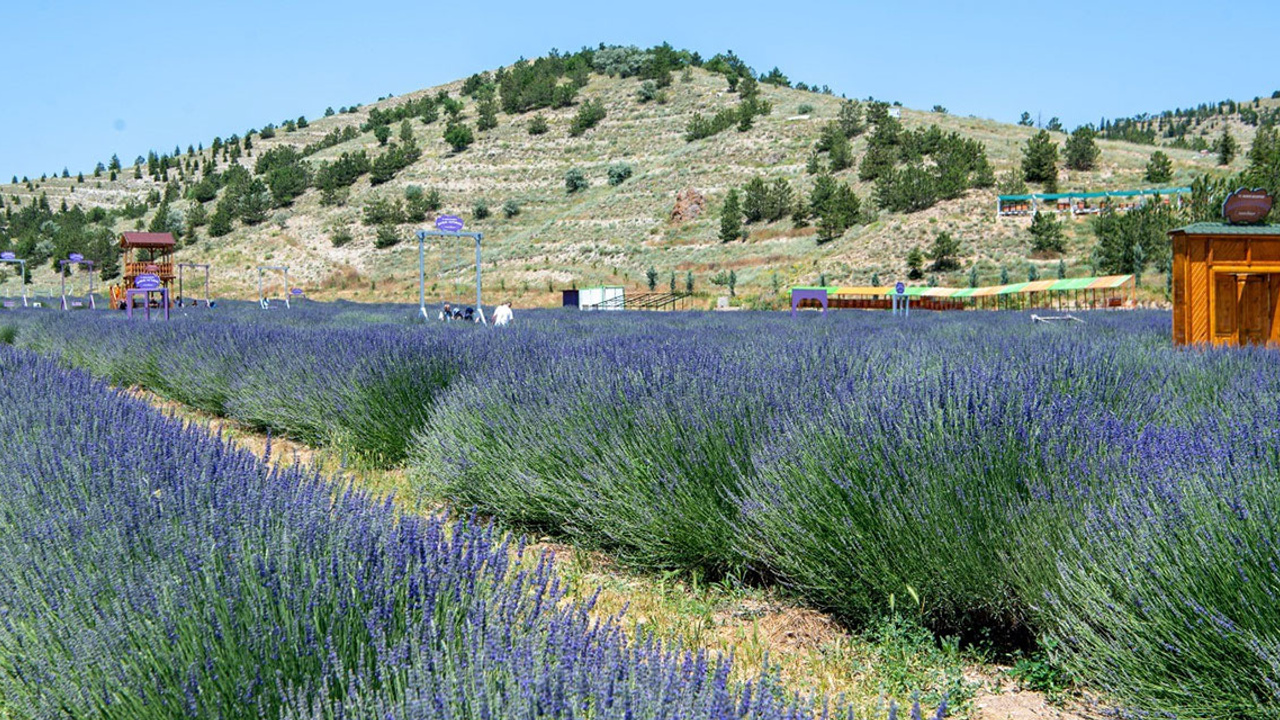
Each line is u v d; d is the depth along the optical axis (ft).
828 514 12.53
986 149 276.41
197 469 12.51
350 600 8.05
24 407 18.79
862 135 306.14
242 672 7.10
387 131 424.87
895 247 196.54
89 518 10.27
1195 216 153.79
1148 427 13.10
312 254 295.28
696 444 14.98
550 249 257.34
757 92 393.70
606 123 392.88
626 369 18.81
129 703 7.15
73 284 305.94
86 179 607.78
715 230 247.91
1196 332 32.37
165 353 39.06
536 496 16.35
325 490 11.47
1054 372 17.52
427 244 287.69
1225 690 8.71
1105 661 9.67
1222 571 8.98
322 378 26.55
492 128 411.34
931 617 11.99
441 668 6.86
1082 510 10.85
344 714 6.45
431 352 26.11
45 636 7.76
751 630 12.26
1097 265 162.81
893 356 24.79
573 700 6.08
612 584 13.96
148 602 8.00
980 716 9.93
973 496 11.73
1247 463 10.45
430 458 19.33
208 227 344.28
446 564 8.87
